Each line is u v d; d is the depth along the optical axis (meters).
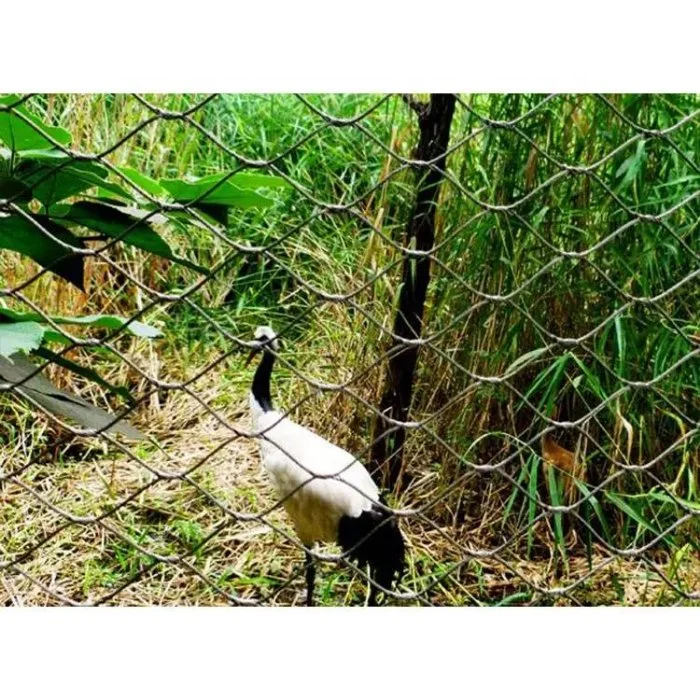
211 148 4.59
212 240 4.23
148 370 3.95
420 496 3.24
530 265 3.03
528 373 3.05
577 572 2.98
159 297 1.56
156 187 2.21
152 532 3.17
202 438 3.75
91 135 3.89
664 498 2.70
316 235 4.20
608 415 3.02
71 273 2.12
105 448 3.64
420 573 3.00
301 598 2.92
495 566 3.02
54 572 2.93
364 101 4.50
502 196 3.02
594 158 2.97
